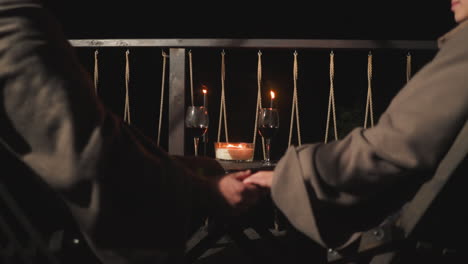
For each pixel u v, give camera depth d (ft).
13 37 1.97
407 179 2.53
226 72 30.04
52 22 2.15
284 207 2.55
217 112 30.04
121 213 2.12
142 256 2.20
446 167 2.41
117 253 2.16
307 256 3.39
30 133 2.01
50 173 2.03
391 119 2.44
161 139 28.45
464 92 2.30
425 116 2.32
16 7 2.02
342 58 27.86
